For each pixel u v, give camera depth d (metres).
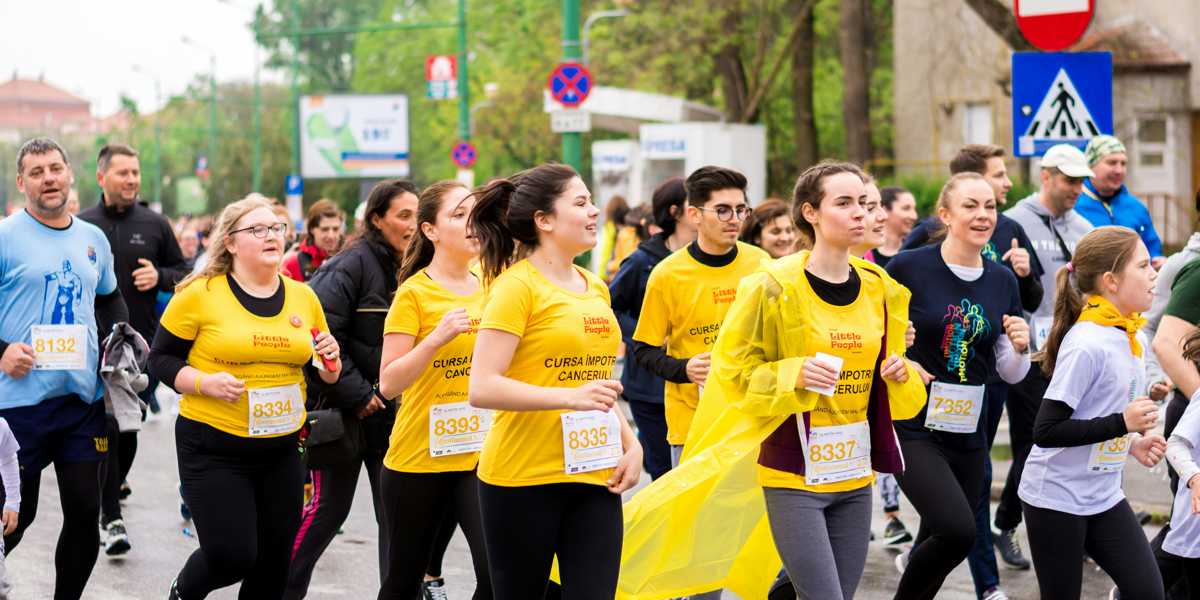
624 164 44.84
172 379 9.11
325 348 9.63
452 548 13.51
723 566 8.82
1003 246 12.21
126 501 15.78
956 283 9.69
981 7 37.34
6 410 9.97
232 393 8.95
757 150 42.78
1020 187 35.00
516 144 67.44
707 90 51.91
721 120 45.97
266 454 9.26
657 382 11.39
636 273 11.52
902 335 8.42
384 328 10.12
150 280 13.86
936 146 46.09
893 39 48.34
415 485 9.08
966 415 9.42
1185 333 9.42
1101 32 39.81
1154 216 39.41
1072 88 14.59
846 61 43.28
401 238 10.54
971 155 12.65
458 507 9.06
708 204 10.34
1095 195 13.90
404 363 8.60
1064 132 14.64
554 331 7.61
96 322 10.87
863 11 43.62
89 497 10.10
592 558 7.63
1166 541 8.70
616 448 7.73
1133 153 39.78
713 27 45.72
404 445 9.10
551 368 7.64
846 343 8.16
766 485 8.31
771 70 49.78
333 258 10.62
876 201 11.06
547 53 58.28
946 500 9.01
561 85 25.06
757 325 8.16
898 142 47.25
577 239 7.73
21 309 10.12
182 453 9.17
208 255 9.45
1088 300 8.56
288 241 20.72
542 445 7.61
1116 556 8.45
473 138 67.62
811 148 47.00
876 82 54.69
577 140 25.28
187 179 126.50
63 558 10.12
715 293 10.48
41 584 12.07
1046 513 8.50
